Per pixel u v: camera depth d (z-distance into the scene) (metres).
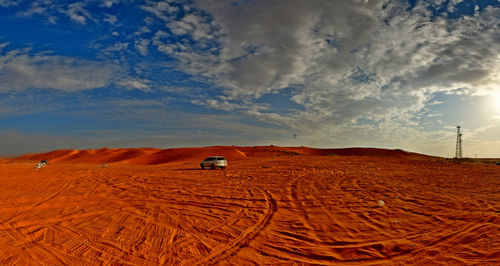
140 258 5.77
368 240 6.55
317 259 5.62
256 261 5.57
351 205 10.05
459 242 6.18
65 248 6.38
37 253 6.09
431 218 8.16
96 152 95.00
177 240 6.86
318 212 9.26
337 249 6.10
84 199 12.20
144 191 14.10
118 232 7.54
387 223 7.80
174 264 5.47
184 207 10.38
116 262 5.59
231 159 54.44
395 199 10.88
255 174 21.78
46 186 16.50
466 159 51.00
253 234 7.25
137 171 28.06
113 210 10.06
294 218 8.66
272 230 7.54
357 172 21.78
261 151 65.19
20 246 6.54
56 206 10.83
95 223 8.43
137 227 7.98
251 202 11.11
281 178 18.61
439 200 10.59
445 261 5.29
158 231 7.59
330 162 32.84
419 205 9.81
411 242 6.31
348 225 7.74
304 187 14.46
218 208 10.17
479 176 19.30
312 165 29.09
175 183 17.09
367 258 5.59
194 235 7.22
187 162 50.50
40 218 9.05
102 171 28.44
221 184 16.30
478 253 5.55
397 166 27.83
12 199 12.27
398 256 5.62
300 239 6.79
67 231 7.66
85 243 6.68
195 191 13.83
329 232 7.22
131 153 81.94
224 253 6.01
